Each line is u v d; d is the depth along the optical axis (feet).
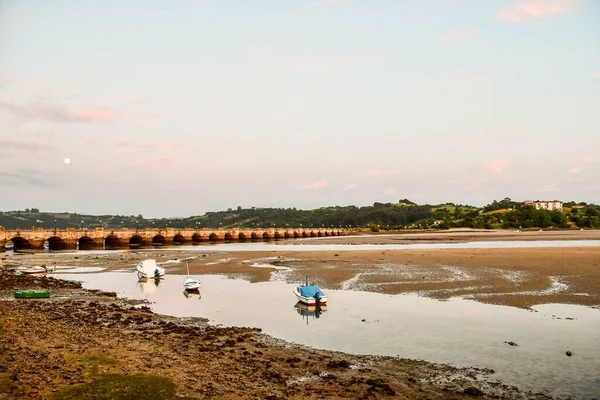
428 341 84.17
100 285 167.02
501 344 81.35
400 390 61.26
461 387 62.39
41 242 368.89
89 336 84.38
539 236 473.67
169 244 452.35
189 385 58.90
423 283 145.28
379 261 212.84
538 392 60.44
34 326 90.89
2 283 168.45
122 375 60.95
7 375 57.77
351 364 72.08
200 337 87.92
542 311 104.73
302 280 161.89
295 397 57.11
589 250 242.17
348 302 120.57
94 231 399.03
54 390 53.88
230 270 200.03
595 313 102.12
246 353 77.05
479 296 122.62
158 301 131.13
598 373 66.74
